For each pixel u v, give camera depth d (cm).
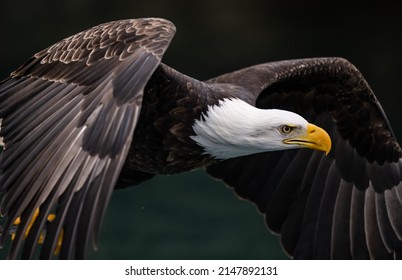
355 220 1227
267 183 1266
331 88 1230
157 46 891
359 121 1230
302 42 2914
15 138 879
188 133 1050
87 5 2928
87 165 805
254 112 1071
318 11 2989
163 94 1030
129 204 2105
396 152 1222
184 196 2142
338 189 1241
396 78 2770
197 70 2781
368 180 1232
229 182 1277
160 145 1058
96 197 781
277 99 1242
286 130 1074
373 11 2977
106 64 895
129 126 818
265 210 1270
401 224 1216
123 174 1133
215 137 1055
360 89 1217
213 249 1900
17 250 787
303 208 1253
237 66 2798
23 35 2862
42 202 802
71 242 770
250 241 1945
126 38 915
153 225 2003
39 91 926
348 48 2895
